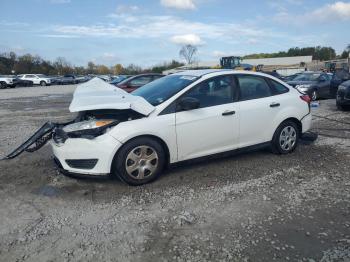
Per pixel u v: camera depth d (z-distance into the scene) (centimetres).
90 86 547
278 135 578
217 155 520
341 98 1137
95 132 439
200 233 342
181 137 476
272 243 322
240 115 527
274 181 473
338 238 329
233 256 304
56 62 8762
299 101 600
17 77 4619
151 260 300
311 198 418
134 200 418
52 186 467
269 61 8394
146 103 460
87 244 325
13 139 779
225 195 429
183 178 487
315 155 592
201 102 498
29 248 319
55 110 1427
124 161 444
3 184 479
